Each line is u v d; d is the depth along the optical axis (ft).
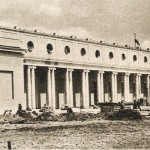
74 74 229.25
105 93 248.93
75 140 76.95
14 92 156.97
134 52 265.13
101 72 234.38
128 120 137.39
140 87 266.98
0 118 135.74
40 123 125.29
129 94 261.85
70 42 215.31
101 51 237.66
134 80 268.62
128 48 259.19
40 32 195.11
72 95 215.10
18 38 170.91
